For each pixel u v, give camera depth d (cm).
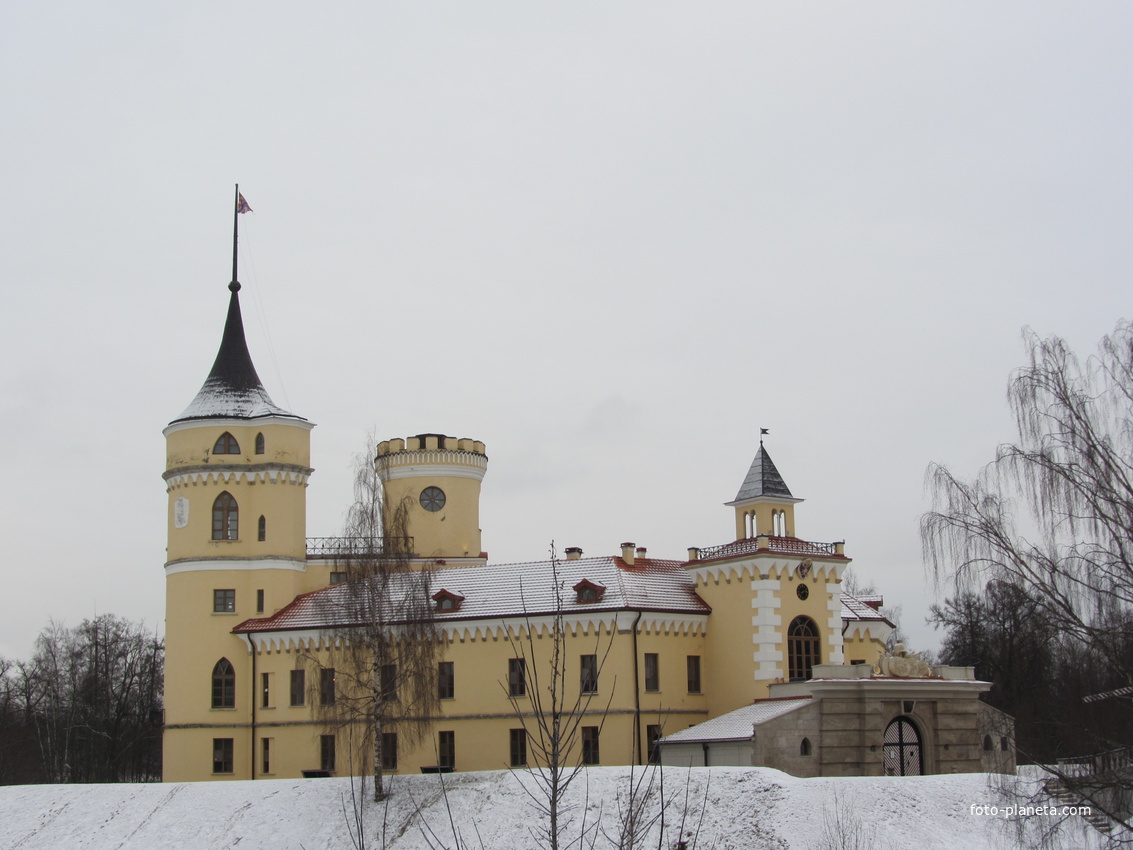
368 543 6750
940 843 5066
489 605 7638
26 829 6319
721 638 7544
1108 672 3584
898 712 6638
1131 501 3484
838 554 7656
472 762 7412
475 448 9625
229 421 8538
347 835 5903
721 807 5444
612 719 7169
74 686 11469
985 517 3662
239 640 8212
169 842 6050
